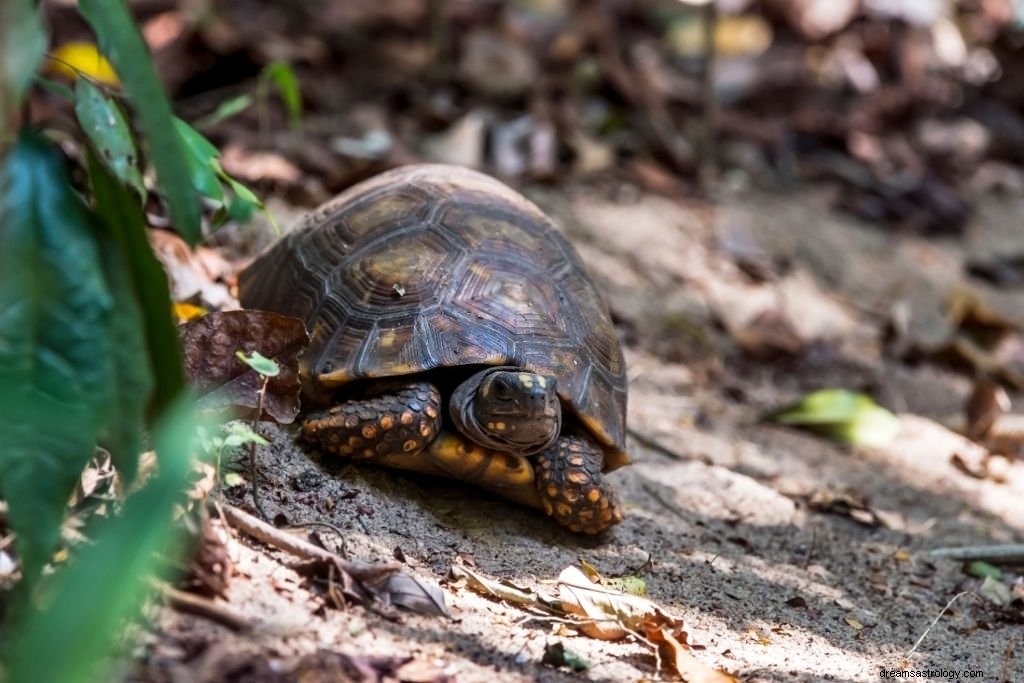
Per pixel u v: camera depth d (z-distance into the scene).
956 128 18.38
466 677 5.25
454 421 6.89
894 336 12.85
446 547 6.68
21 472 4.35
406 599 5.74
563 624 6.09
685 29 18.36
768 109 17.27
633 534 7.66
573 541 7.27
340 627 5.34
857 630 7.04
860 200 15.85
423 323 6.96
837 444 10.51
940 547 8.69
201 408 6.22
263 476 6.61
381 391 6.99
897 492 9.70
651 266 12.75
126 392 4.55
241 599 5.29
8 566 5.02
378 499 6.86
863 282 14.12
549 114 14.65
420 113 14.20
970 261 15.26
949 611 7.59
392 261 7.26
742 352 12.04
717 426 10.27
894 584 7.90
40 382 4.40
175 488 4.14
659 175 14.45
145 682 4.50
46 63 10.50
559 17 17.36
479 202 7.73
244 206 7.53
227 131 12.42
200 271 8.67
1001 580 8.24
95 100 6.26
